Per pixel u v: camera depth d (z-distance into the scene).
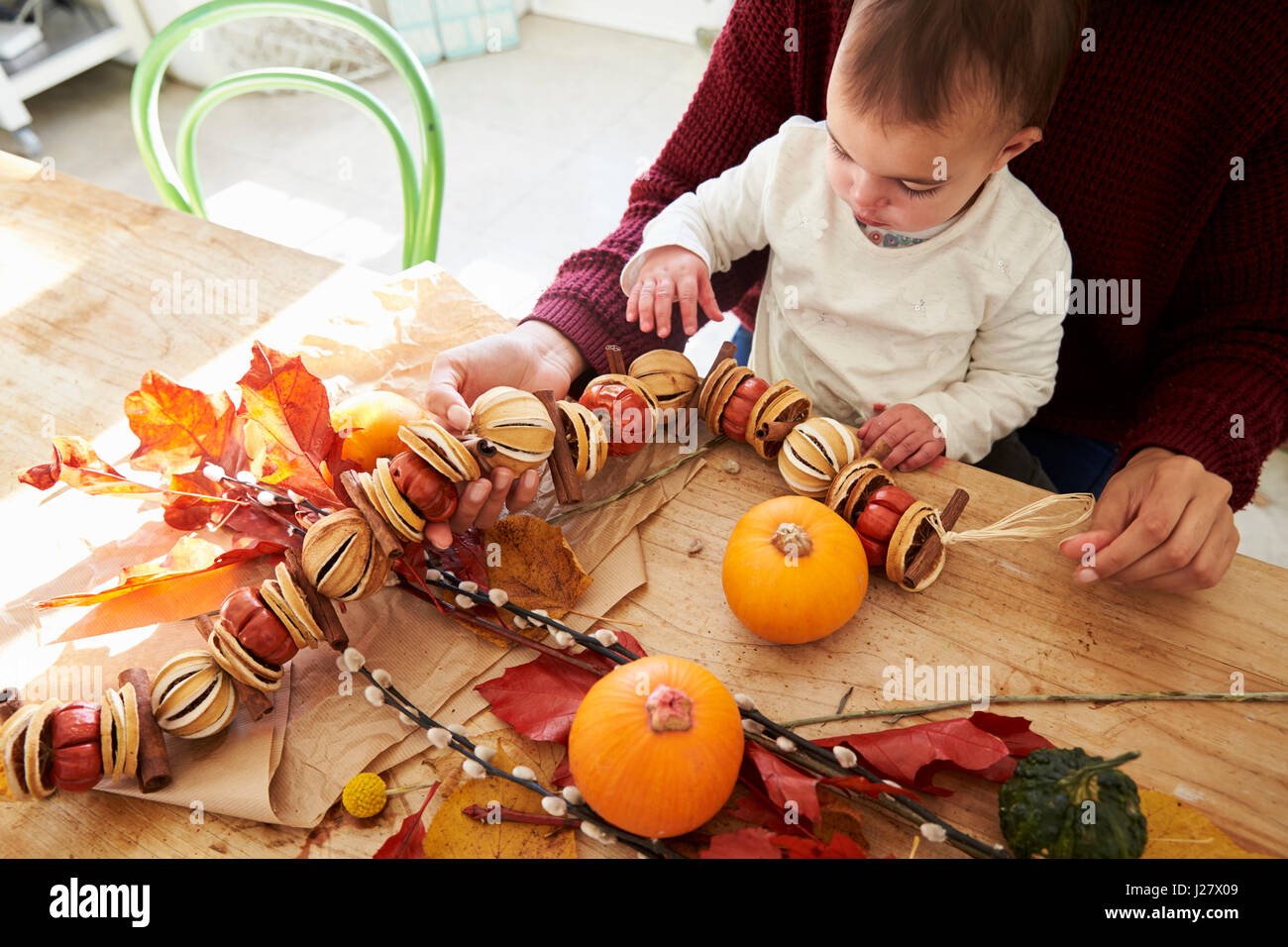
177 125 2.71
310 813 0.59
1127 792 0.53
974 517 0.74
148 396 0.68
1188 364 0.88
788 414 0.75
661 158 1.07
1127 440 0.84
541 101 2.81
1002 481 0.77
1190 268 0.89
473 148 2.64
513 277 2.26
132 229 1.01
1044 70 0.65
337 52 2.82
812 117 0.99
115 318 0.91
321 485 0.67
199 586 0.70
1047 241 0.81
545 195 2.49
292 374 0.62
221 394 0.72
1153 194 0.85
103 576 0.72
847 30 0.69
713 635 0.68
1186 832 0.54
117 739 0.56
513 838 0.57
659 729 0.52
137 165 2.55
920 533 0.69
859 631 0.67
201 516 0.71
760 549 0.64
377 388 0.83
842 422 0.92
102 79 2.87
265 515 0.71
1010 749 0.58
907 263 0.83
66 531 0.75
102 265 0.97
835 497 0.71
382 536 0.61
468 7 2.92
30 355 0.88
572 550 0.71
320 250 2.31
